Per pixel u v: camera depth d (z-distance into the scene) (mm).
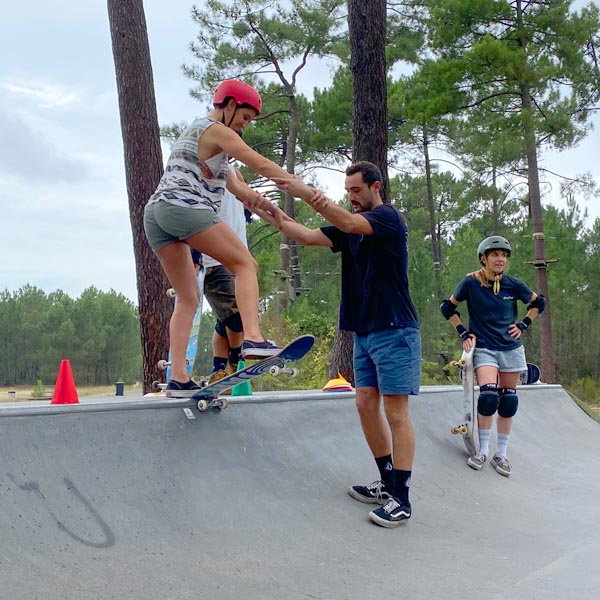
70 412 3266
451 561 3387
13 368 65125
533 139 18531
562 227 24219
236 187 3916
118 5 8180
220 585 2734
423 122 20234
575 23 18219
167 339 8070
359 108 9500
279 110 26047
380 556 3375
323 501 3920
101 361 66812
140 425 3529
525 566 3367
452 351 20594
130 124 8188
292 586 2840
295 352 3447
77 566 2598
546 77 18250
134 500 3123
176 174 3564
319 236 4008
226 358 4898
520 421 7406
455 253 27406
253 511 3477
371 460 4746
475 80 19266
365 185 3939
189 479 3445
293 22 24188
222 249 3582
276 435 4270
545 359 18438
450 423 6352
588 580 3143
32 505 2781
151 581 2641
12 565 2463
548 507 4836
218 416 4012
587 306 23641
